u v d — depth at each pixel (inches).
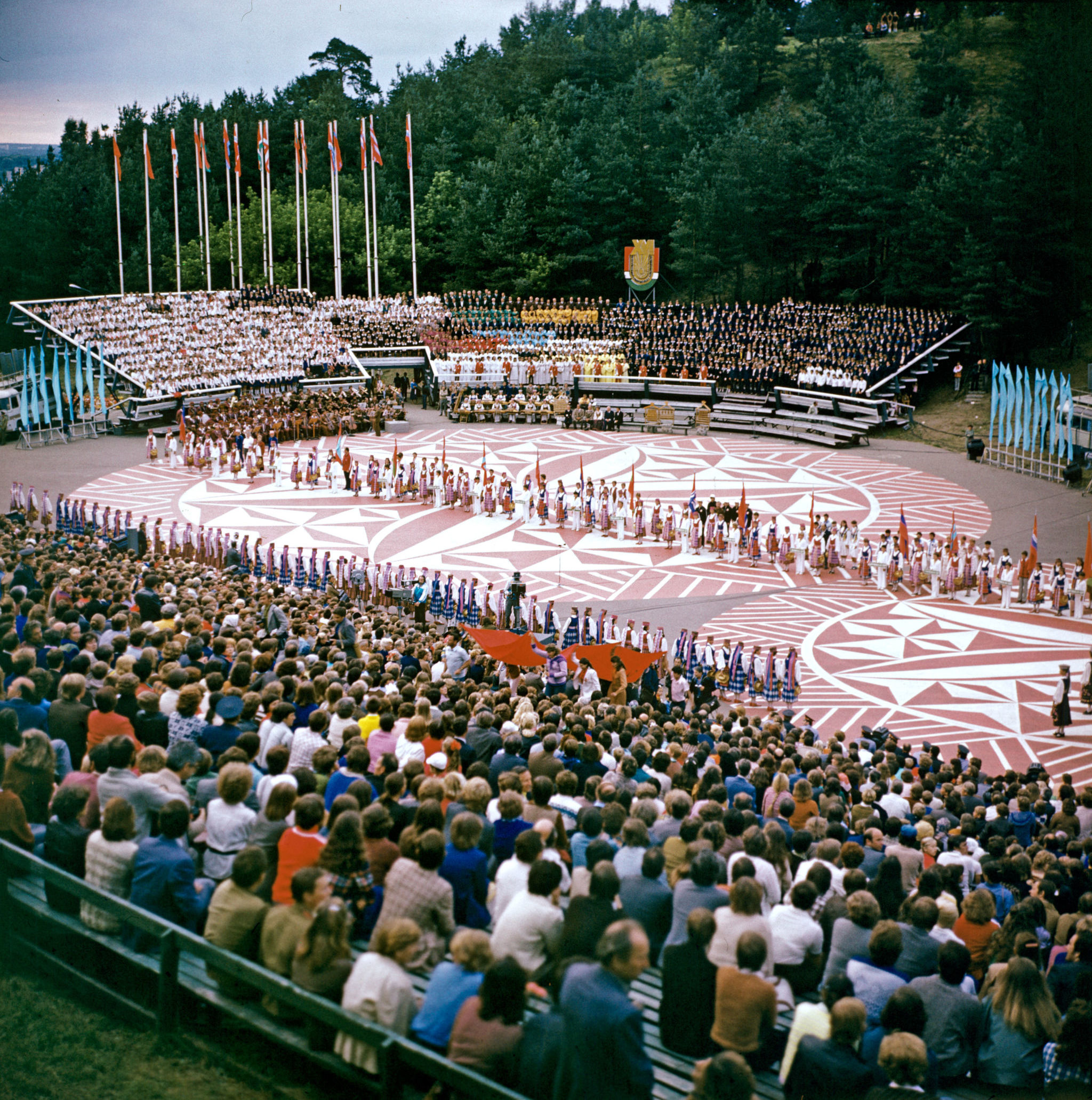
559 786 539.5
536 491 2375.7
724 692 1466.5
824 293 3880.4
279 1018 367.9
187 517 2266.2
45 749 503.5
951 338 3211.1
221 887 389.7
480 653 1305.4
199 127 3786.9
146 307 3516.2
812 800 671.1
